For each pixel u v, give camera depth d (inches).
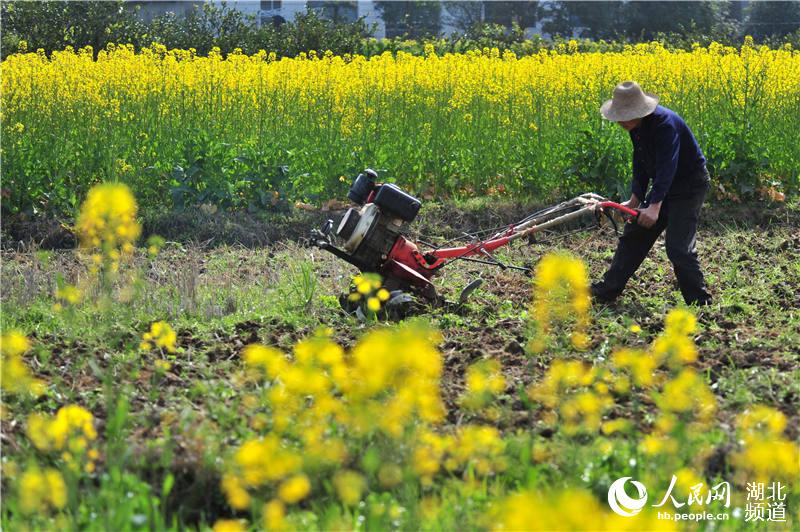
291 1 1796.3
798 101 655.8
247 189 576.1
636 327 312.7
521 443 238.5
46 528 207.5
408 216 354.0
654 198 374.0
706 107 647.1
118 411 230.2
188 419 245.9
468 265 466.0
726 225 561.9
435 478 227.1
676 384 231.9
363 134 617.9
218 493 224.1
